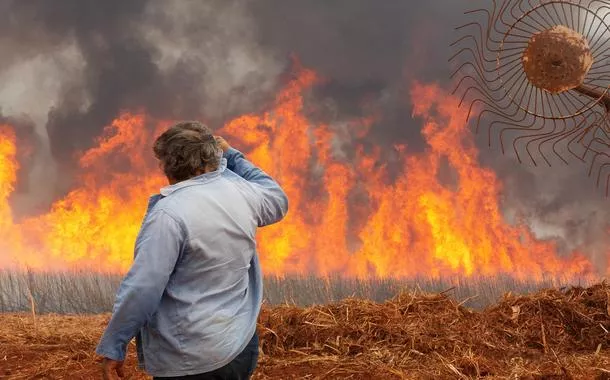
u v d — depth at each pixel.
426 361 5.40
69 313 9.73
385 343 5.71
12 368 5.43
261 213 2.88
